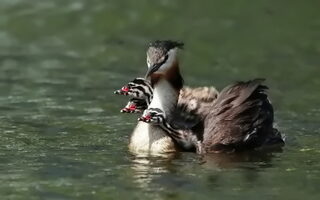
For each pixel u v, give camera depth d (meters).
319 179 14.41
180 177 14.51
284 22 26.56
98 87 20.83
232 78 21.84
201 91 17.05
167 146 16.11
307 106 19.42
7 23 26.77
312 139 16.97
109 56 23.92
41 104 19.31
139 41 25.27
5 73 22.17
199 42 24.94
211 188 13.93
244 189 13.88
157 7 27.75
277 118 18.42
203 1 28.25
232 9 27.67
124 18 27.03
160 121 15.92
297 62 23.20
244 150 16.17
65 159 15.50
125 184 14.10
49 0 28.38
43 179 14.37
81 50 24.55
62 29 26.39
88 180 14.33
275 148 16.38
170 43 16.47
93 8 27.73
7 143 16.44
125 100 19.75
